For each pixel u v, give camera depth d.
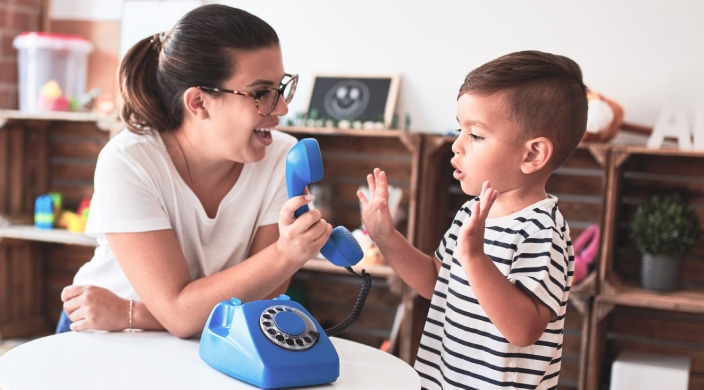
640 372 2.36
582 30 2.57
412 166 2.57
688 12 2.46
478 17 2.68
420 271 1.42
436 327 1.37
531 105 1.24
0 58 3.18
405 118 2.76
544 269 1.18
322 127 2.67
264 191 1.45
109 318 1.31
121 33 3.13
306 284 3.00
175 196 1.36
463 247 1.13
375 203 1.39
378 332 2.92
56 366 1.10
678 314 2.58
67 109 3.09
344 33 2.84
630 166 2.58
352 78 2.81
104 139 3.27
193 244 1.41
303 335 1.10
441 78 2.73
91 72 3.18
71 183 3.32
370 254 2.59
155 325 1.34
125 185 1.29
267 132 1.35
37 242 3.38
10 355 1.14
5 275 3.23
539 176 1.30
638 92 2.52
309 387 1.07
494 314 1.13
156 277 1.27
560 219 1.27
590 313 2.40
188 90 1.29
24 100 3.11
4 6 3.17
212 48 1.27
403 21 2.77
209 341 1.13
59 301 3.43
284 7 2.91
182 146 1.37
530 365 1.24
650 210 2.40
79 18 3.20
